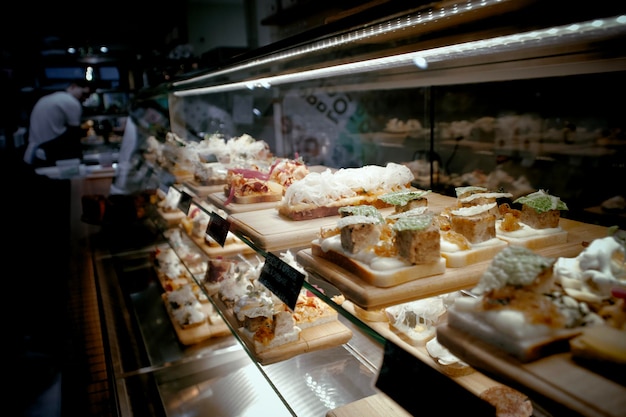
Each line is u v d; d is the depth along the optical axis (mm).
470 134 3793
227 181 2475
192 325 2572
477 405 864
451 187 3824
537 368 831
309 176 1980
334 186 1930
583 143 2947
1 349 2723
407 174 2035
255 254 2717
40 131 4664
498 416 1090
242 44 6719
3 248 3717
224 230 1953
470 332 952
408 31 1368
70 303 3031
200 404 2062
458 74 2645
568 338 869
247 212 2055
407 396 1003
